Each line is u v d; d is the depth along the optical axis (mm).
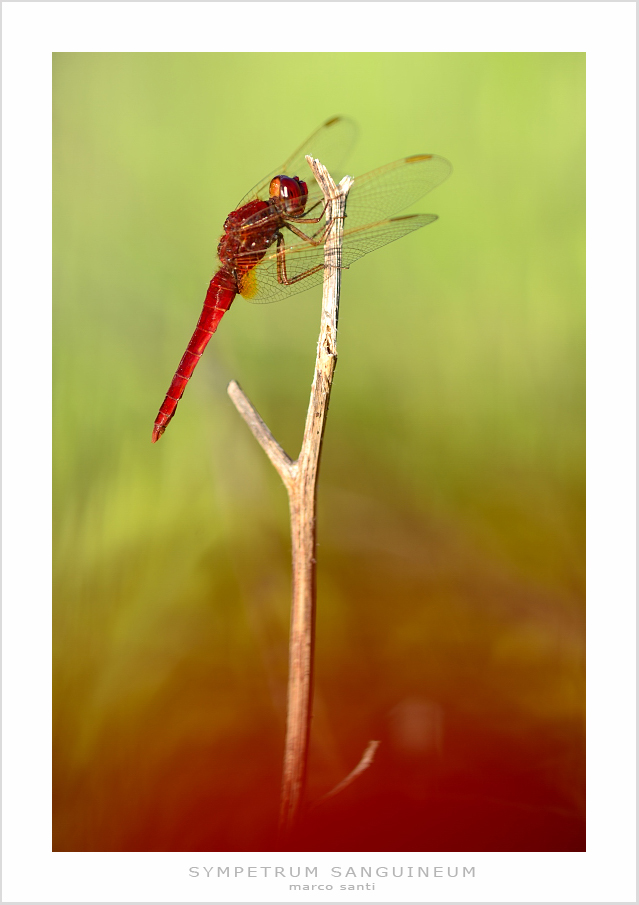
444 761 520
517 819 513
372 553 541
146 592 534
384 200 519
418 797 516
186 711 528
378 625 537
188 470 539
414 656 533
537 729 523
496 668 531
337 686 530
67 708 527
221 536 538
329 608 539
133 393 539
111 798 521
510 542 539
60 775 521
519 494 540
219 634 534
